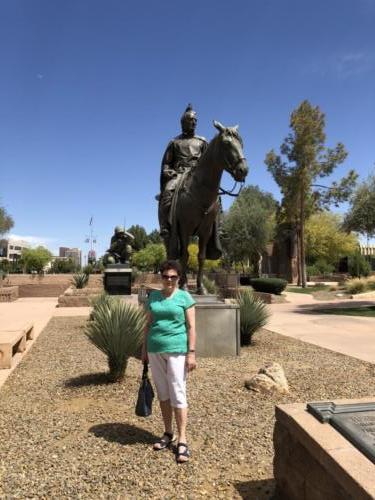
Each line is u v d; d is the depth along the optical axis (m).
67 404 5.20
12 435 4.19
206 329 8.07
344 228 20.14
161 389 3.90
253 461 3.61
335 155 36.84
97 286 32.03
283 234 48.88
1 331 8.56
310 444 2.54
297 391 5.67
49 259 76.44
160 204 8.94
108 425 4.44
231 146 7.00
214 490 3.15
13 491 3.11
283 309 19.05
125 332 6.00
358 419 2.70
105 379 6.30
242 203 47.66
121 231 24.70
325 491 2.40
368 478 2.10
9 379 6.50
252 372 6.72
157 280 37.50
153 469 3.46
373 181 19.12
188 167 8.93
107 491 3.12
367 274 38.44
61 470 3.44
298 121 36.09
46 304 22.31
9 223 50.50
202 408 4.95
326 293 27.72
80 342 9.84
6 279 35.44
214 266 46.72
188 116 9.03
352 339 10.34
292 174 36.88
